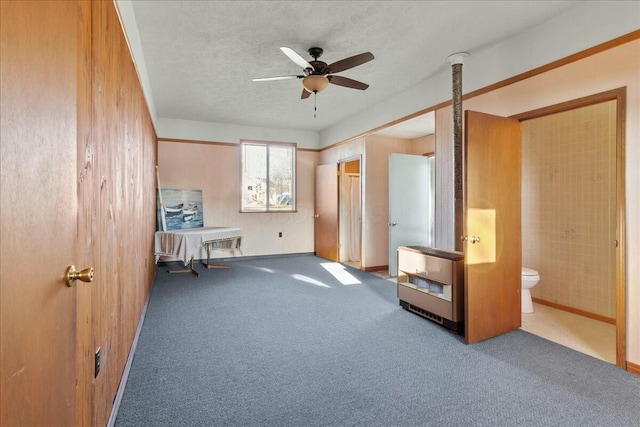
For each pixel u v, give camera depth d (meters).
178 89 4.71
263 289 4.50
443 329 3.11
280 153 7.24
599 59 2.55
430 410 1.88
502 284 3.00
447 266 3.08
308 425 1.75
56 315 0.86
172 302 3.90
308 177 7.43
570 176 3.68
